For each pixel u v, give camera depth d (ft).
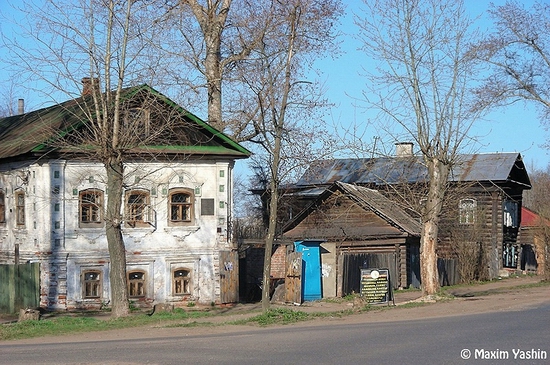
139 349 49.55
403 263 126.31
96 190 97.96
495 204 159.22
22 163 99.76
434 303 85.66
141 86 85.20
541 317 62.39
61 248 96.02
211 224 103.91
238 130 106.83
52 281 95.50
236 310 95.25
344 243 127.03
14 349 54.13
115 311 78.74
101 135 76.02
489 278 150.61
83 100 79.00
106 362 43.19
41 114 112.68
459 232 146.92
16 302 93.25
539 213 134.72
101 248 98.12
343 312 78.28
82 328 69.67
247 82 90.38
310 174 122.52
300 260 98.17
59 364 43.01
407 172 124.47
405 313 75.10
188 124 95.76
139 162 98.94
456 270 141.28
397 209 135.64
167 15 88.07
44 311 94.73
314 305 94.32
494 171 158.92
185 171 102.73
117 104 75.77
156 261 100.89
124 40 75.36
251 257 122.83
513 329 52.54
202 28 110.32
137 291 99.96
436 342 46.55
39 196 95.76
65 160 96.37
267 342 50.85
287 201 140.56
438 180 90.22
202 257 103.24
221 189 104.42
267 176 106.32
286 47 81.35
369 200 129.49
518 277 157.89
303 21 85.20
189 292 102.53
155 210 100.99
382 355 41.70
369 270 85.92
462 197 148.87
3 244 105.29
